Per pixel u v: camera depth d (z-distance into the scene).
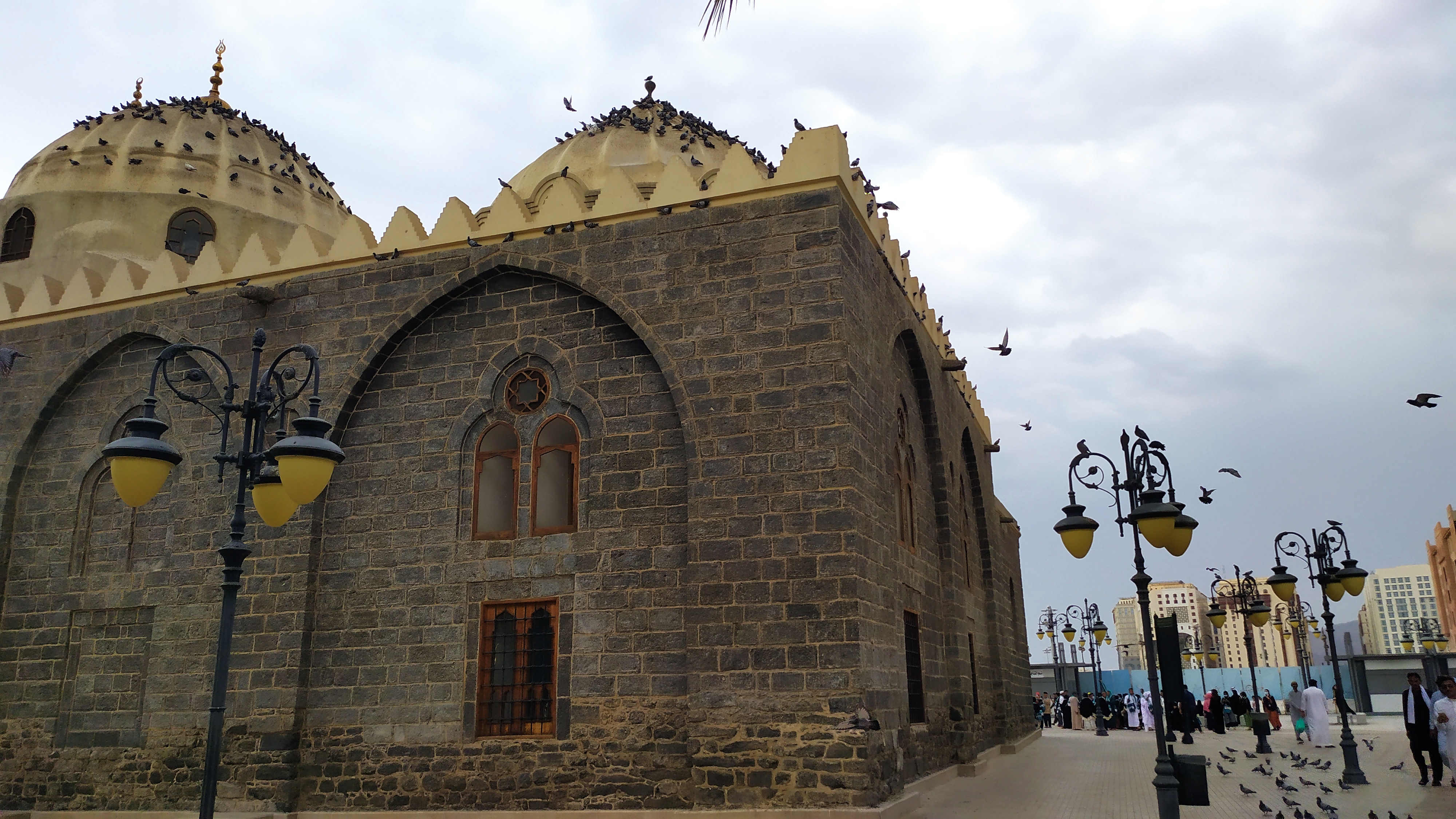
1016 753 24.00
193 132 23.50
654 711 13.74
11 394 18.64
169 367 17.77
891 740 13.88
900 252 18.66
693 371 14.52
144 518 17.28
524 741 14.23
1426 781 15.95
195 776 15.44
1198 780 10.25
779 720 12.96
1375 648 174.88
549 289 15.93
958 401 24.20
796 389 13.97
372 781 14.74
